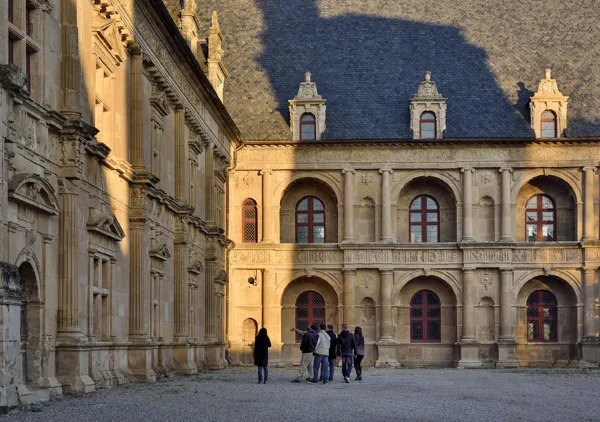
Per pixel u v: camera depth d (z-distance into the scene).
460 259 61.78
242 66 66.06
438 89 65.00
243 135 62.44
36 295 25.17
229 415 22.44
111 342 31.62
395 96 64.50
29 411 21.67
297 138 62.19
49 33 26.19
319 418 22.30
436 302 62.97
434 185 63.72
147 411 22.72
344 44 67.50
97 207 30.28
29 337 25.14
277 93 64.56
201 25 68.69
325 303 63.25
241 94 64.56
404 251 61.91
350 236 61.81
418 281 63.00
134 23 34.94
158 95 38.75
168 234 41.69
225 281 55.28
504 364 60.34
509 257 61.38
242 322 61.78
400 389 34.22
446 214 63.50
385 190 61.94
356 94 64.62
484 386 36.91
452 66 66.31
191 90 46.59
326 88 64.88
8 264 21.47
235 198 62.41
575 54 66.88
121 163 33.22
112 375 31.66
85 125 27.38
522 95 64.56
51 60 26.33
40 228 25.38
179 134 43.75
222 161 57.19
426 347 62.44
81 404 23.98
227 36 68.00
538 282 62.72
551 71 65.81
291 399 28.06
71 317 26.97
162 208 40.03
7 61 22.33
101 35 30.64
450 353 62.44
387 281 61.50
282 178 62.47
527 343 62.22
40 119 25.05
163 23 38.41
